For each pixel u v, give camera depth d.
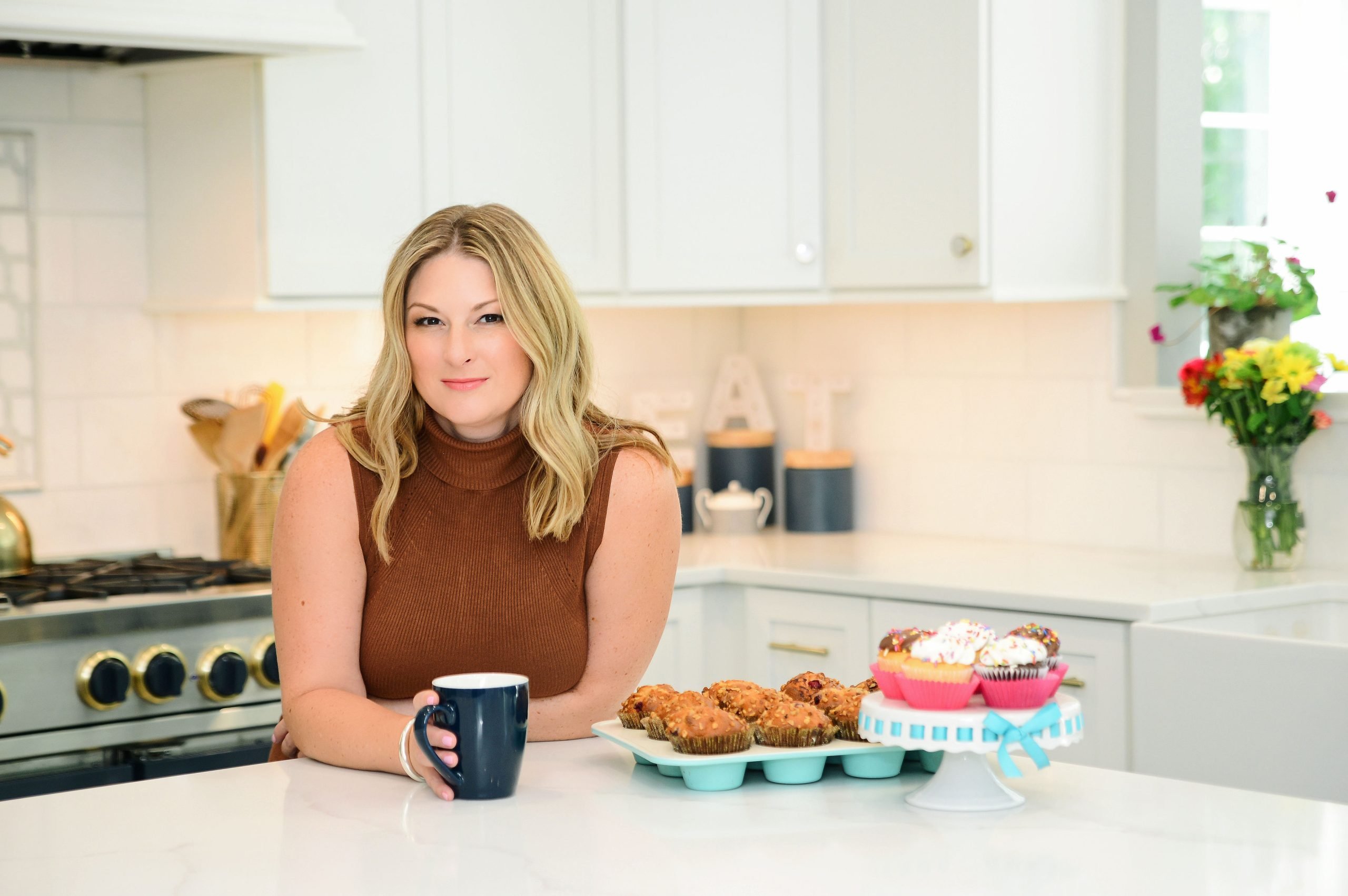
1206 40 3.08
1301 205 2.97
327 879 1.08
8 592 2.38
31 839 1.19
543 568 1.62
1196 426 2.95
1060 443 3.18
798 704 1.36
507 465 1.61
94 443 2.98
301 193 2.79
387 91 2.86
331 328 3.25
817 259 3.18
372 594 1.62
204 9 2.55
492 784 1.29
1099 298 3.03
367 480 1.61
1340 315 2.91
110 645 2.32
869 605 2.75
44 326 2.92
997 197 2.91
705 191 3.13
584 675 1.67
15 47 2.76
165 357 3.05
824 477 3.49
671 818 1.23
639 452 1.68
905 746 1.24
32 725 2.25
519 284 1.55
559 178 3.03
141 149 3.01
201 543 3.11
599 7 3.05
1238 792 1.29
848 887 1.05
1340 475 2.75
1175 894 1.03
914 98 2.99
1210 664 2.28
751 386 3.73
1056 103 2.98
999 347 3.28
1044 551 3.09
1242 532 2.72
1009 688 1.24
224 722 2.44
